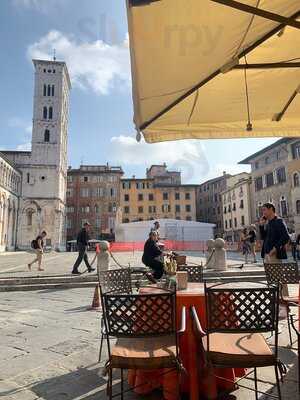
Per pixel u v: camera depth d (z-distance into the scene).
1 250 51.12
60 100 64.44
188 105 3.74
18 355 4.72
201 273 5.64
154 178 83.00
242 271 13.01
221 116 4.07
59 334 5.74
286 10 2.66
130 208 79.81
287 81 3.71
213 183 78.94
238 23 2.69
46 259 25.70
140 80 2.97
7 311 7.79
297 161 39.62
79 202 76.62
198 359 3.37
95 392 3.59
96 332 5.82
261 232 7.00
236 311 2.96
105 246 11.23
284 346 4.79
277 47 3.27
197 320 3.11
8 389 3.66
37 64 64.69
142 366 2.90
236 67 3.40
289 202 41.38
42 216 60.69
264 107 4.07
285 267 5.33
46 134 63.16
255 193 49.34
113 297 3.07
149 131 3.96
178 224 42.66
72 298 9.34
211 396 3.29
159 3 2.34
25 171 61.47
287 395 3.34
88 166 79.94
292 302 4.67
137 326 3.03
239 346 3.08
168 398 3.31
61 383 3.80
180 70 3.02
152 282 6.24
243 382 3.67
